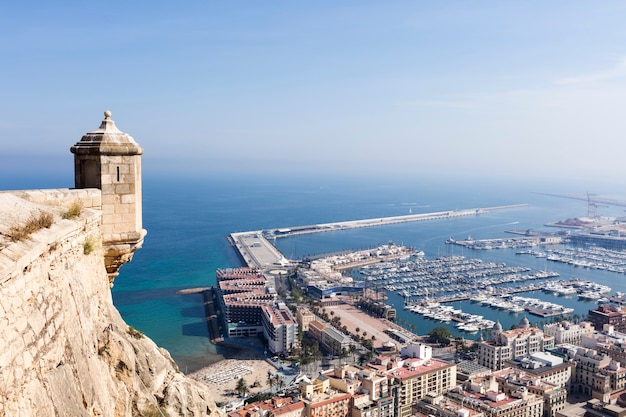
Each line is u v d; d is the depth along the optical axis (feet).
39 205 120.78
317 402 646.74
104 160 153.69
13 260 86.22
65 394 101.04
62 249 114.93
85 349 120.37
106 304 148.56
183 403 155.84
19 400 83.51
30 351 90.02
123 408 132.46
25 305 90.99
